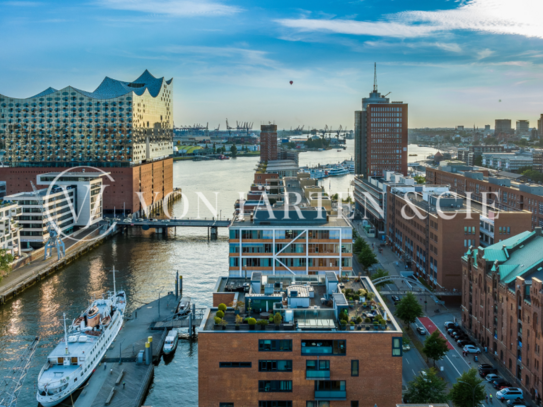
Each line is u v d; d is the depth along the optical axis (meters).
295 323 74.44
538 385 94.50
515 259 118.81
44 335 135.12
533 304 96.38
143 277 189.62
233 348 71.69
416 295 152.12
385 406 71.38
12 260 189.38
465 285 134.25
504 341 109.88
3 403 102.06
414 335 128.75
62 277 190.50
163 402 105.69
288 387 71.81
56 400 101.88
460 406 89.88
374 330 72.25
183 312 148.25
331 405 71.44
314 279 93.50
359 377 71.25
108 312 132.50
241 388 71.88
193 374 117.81
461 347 121.50
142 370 115.94
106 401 102.00
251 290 84.50
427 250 171.38
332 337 71.12
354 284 92.81
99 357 118.31
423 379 91.94
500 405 95.12
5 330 138.50
